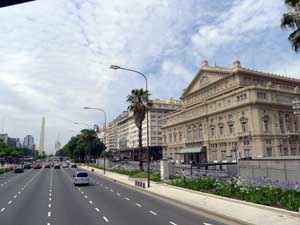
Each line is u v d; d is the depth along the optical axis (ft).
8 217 47.65
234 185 68.28
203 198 64.44
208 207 52.65
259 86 203.21
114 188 94.58
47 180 129.59
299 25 60.85
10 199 70.08
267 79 249.55
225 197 61.57
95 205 59.00
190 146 284.41
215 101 246.06
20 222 43.73
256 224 38.52
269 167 76.23
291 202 46.68
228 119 226.79
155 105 457.27
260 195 54.60
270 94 206.90
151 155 414.82
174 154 323.57
